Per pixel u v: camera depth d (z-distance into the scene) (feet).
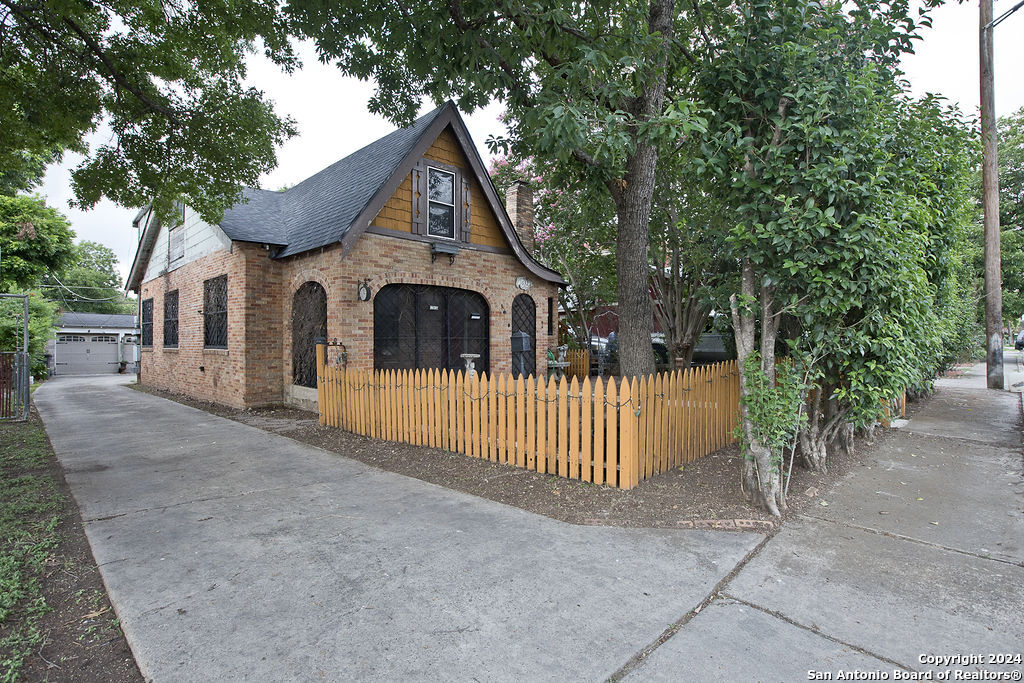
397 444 23.00
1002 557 11.21
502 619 8.96
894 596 9.62
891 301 15.10
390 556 11.56
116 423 30.48
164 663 7.82
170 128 25.27
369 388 25.07
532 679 7.40
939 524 13.12
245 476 18.47
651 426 16.90
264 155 27.04
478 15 18.19
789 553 11.53
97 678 7.62
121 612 9.28
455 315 36.17
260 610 9.32
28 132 23.04
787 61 13.69
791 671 7.52
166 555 11.69
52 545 12.35
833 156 13.32
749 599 9.57
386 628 8.72
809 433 17.79
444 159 34.78
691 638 8.36
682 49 19.34
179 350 46.01
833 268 13.39
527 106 20.56
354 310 29.60
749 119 14.60
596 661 7.79
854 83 13.30
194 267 42.09
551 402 17.33
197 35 21.91
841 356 15.48
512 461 18.75
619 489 15.74
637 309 20.44
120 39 21.72
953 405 33.01
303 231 34.76
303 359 34.14
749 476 14.52
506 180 50.01
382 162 34.50
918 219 15.85
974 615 8.95
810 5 14.64
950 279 25.04
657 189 33.19
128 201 26.91
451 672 7.56
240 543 12.36
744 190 14.19
